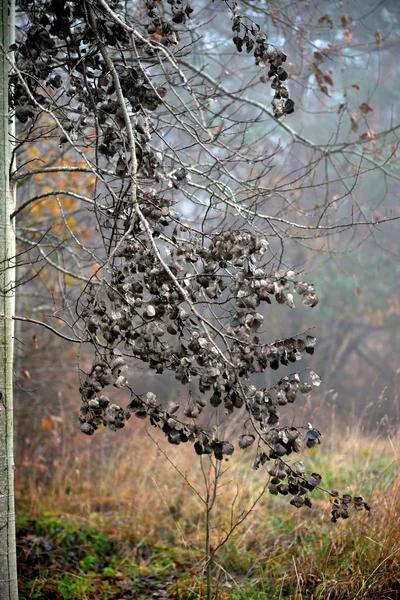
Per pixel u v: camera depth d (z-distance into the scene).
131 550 5.55
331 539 4.40
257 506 5.73
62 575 4.91
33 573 4.93
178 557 5.26
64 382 9.13
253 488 6.18
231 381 2.79
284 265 3.59
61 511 6.55
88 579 4.81
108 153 3.25
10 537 3.38
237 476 6.18
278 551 4.76
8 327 3.40
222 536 5.22
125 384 2.79
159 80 5.43
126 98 3.33
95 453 8.39
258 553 4.89
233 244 2.84
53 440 8.65
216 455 2.87
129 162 3.03
